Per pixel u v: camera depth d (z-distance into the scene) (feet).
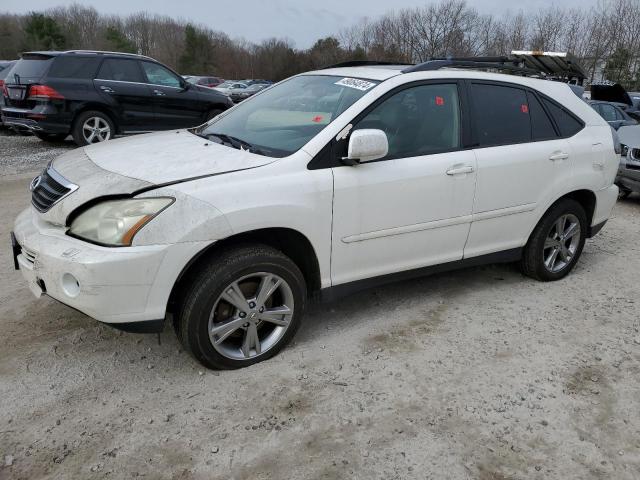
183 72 222.48
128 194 9.23
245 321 10.35
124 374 10.30
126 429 8.86
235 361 10.43
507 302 13.93
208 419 9.16
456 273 15.83
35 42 207.10
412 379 10.44
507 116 13.64
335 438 8.81
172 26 271.69
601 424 9.39
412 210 11.85
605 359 11.39
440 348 11.59
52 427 8.84
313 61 212.43
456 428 9.15
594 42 150.71
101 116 33.63
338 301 13.73
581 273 16.21
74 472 7.97
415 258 12.45
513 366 11.00
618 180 25.50
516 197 13.61
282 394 9.86
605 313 13.52
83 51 33.58
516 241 14.25
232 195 9.61
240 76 220.02
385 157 11.50
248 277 10.13
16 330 11.68
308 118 11.64
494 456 8.57
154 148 11.47
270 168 10.16
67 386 9.87
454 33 162.91
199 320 9.73
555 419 9.47
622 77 147.02
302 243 10.84
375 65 14.56
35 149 35.73
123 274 8.90
